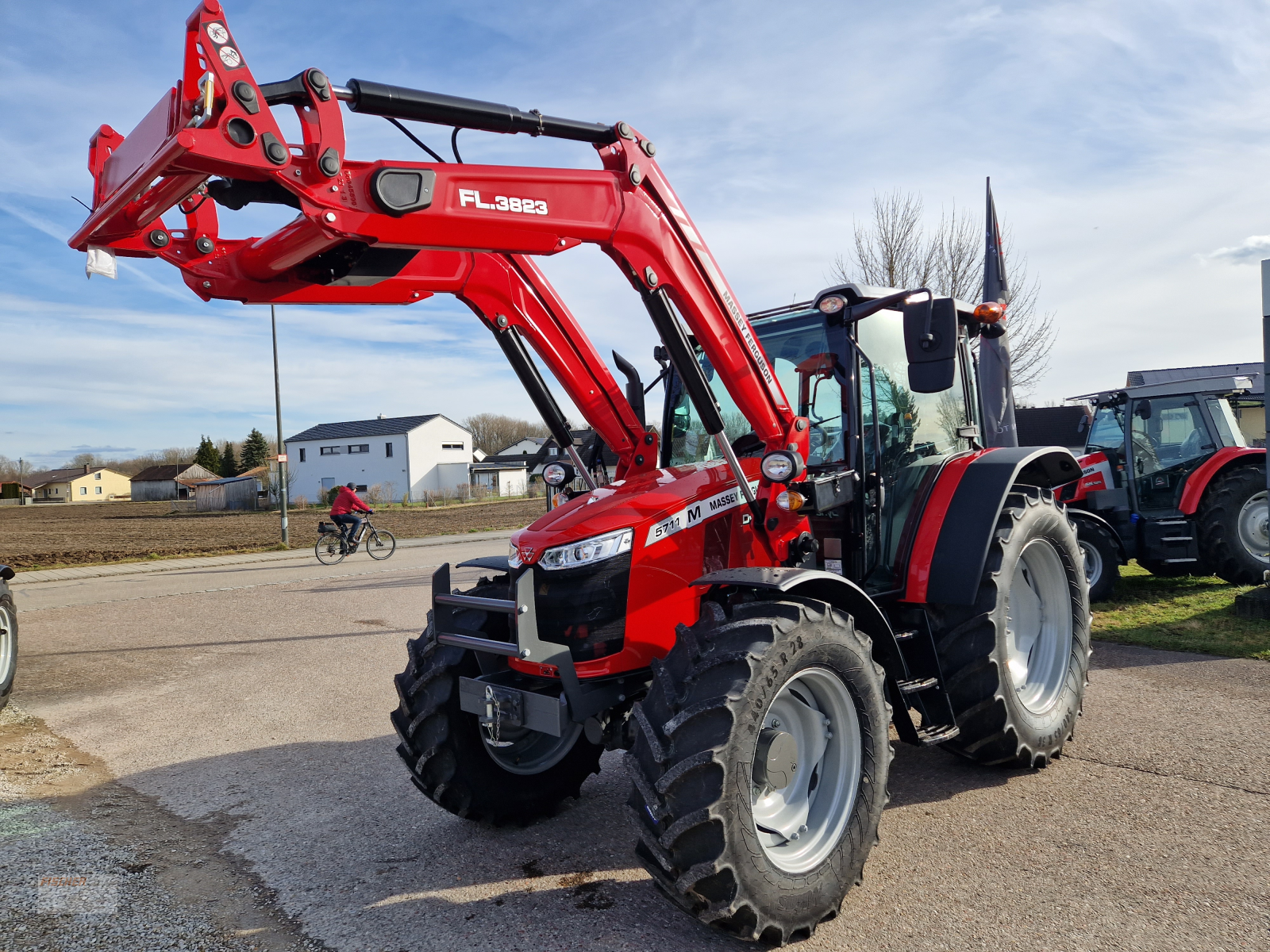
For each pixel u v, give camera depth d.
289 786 4.27
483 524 29.61
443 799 3.49
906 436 4.06
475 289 3.39
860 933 2.64
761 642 2.60
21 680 6.88
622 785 4.21
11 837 3.68
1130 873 2.90
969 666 3.62
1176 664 5.54
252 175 2.19
